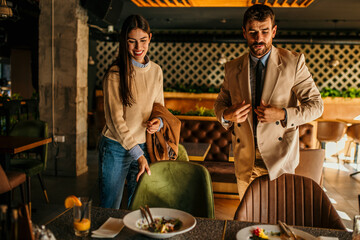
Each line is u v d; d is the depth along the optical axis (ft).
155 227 4.21
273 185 5.62
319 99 5.93
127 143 6.41
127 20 6.35
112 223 4.42
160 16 26.99
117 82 6.53
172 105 30.01
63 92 15.97
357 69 30.48
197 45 32.73
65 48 15.74
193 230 4.29
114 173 6.99
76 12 15.55
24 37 27.14
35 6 20.94
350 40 28.19
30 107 21.47
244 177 6.50
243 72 6.26
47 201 12.43
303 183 5.53
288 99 6.07
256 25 5.57
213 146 15.35
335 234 4.26
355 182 16.94
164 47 33.22
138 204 5.98
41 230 3.40
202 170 6.01
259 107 5.58
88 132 25.03
